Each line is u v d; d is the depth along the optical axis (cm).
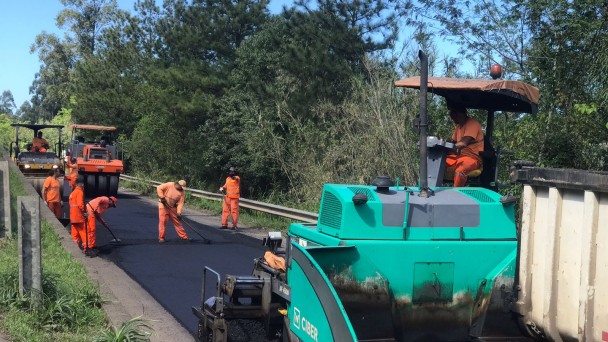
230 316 627
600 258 414
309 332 467
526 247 485
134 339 625
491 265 516
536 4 1248
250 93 2639
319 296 448
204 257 1205
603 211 413
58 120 6575
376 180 536
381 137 1894
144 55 4341
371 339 498
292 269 513
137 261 1155
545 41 1217
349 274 492
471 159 618
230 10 3011
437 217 516
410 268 503
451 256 508
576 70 1152
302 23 2344
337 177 2078
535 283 480
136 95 4188
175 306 835
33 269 714
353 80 2148
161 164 3475
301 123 2344
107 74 4416
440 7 1652
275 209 1786
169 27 3406
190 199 2478
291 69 2330
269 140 2394
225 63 3048
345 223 504
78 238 1284
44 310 688
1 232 1138
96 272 976
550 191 459
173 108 3039
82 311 712
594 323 417
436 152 602
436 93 648
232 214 1709
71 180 2503
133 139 3841
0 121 7906
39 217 719
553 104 1180
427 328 507
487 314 511
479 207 522
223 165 2909
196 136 3158
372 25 2353
